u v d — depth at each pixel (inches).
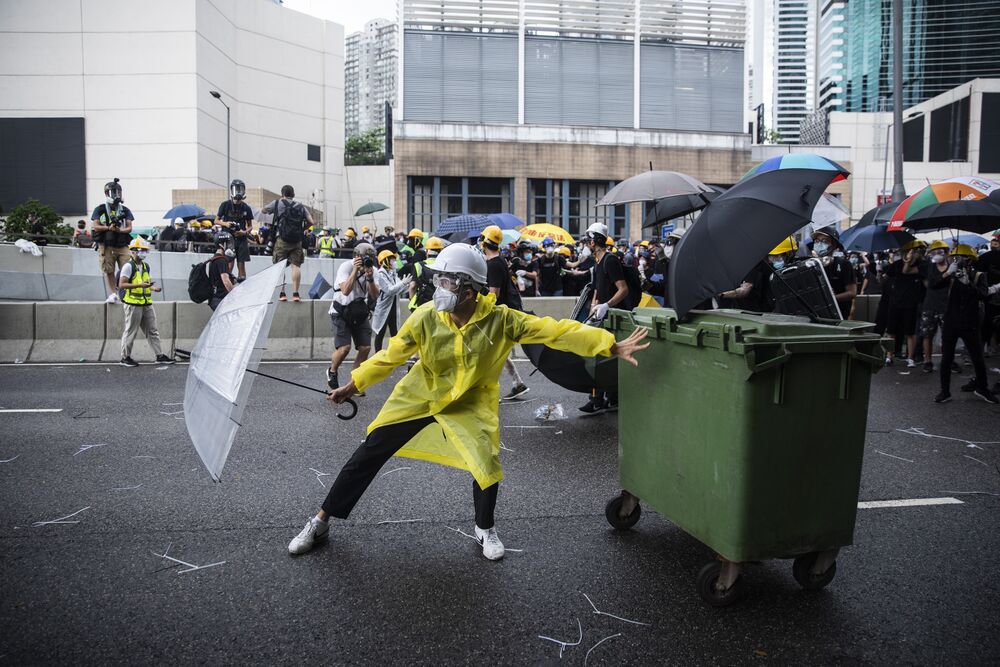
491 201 1302.9
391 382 359.6
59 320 424.5
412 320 144.7
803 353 123.4
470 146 1273.4
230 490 195.0
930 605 134.4
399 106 1330.0
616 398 295.9
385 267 366.0
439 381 146.7
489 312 143.0
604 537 164.7
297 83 1793.8
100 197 1487.5
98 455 227.0
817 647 119.6
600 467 219.6
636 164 1318.9
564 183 1312.7
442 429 151.4
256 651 116.8
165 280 669.3
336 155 1876.2
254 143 1720.0
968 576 146.6
